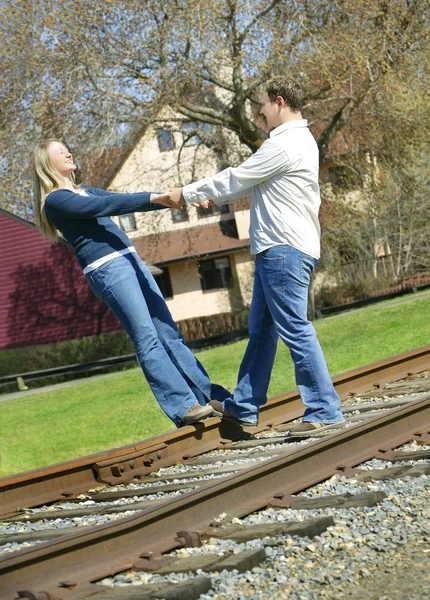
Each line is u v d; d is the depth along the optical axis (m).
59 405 15.10
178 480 5.41
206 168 29.14
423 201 31.95
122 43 23.67
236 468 5.37
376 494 4.06
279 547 3.52
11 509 5.11
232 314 36.06
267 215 5.71
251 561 3.32
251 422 6.11
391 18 23.42
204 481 5.15
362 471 4.69
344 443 4.98
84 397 15.66
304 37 23.56
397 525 3.71
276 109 5.75
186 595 3.01
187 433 6.17
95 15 23.19
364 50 23.41
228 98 26.91
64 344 31.39
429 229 33.09
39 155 5.89
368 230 33.34
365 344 15.21
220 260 44.19
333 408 5.84
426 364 9.27
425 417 5.80
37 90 23.91
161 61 23.83
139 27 23.62
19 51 23.94
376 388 8.23
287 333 5.79
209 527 3.84
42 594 3.09
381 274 34.22
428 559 3.28
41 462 10.17
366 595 2.99
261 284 5.92
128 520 3.59
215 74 25.12
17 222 35.25
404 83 24.16
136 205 5.67
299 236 5.67
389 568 3.24
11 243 35.41
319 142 27.05
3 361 30.88
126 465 5.75
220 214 44.59
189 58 23.62
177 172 28.88
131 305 5.95
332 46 23.03
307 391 5.85
